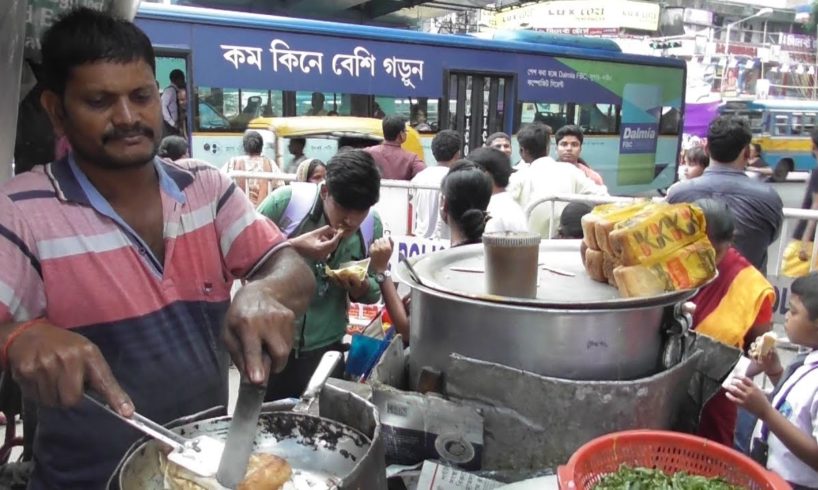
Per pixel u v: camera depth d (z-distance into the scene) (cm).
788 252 398
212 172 135
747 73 3825
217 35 756
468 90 959
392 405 133
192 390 131
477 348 135
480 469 131
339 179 224
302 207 240
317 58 821
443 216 258
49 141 174
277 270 125
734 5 4447
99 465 127
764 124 1953
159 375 126
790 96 4116
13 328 93
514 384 126
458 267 169
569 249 193
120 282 121
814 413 187
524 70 1009
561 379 126
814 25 4294
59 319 120
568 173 475
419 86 906
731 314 227
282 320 99
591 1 3419
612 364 134
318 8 1434
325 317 242
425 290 140
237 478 87
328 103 845
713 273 144
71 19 112
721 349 149
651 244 140
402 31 892
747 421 240
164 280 126
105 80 109
